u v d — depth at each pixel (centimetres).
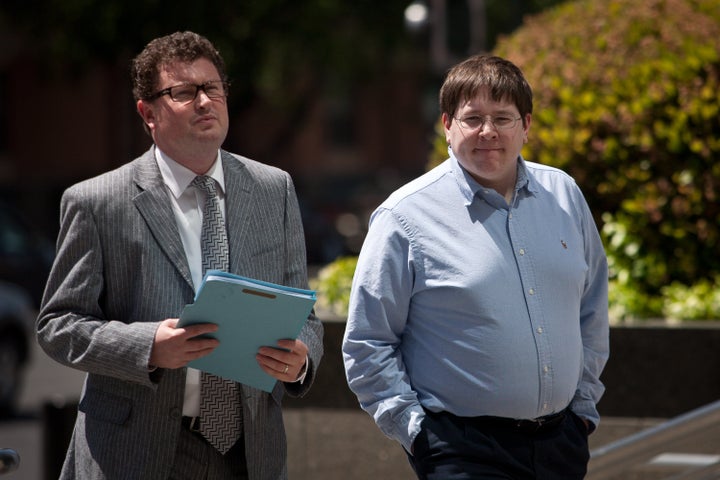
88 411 977
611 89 1634
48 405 1656
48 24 6009
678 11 1705
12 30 7638
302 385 988
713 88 1578
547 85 1683
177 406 955
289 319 902
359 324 1004
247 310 895
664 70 1608
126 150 8250
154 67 980
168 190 988
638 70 1630
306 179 10962
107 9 5562
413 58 10806
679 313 1538
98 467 957
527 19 1891
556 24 1802
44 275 4447
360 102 11475
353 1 6531
